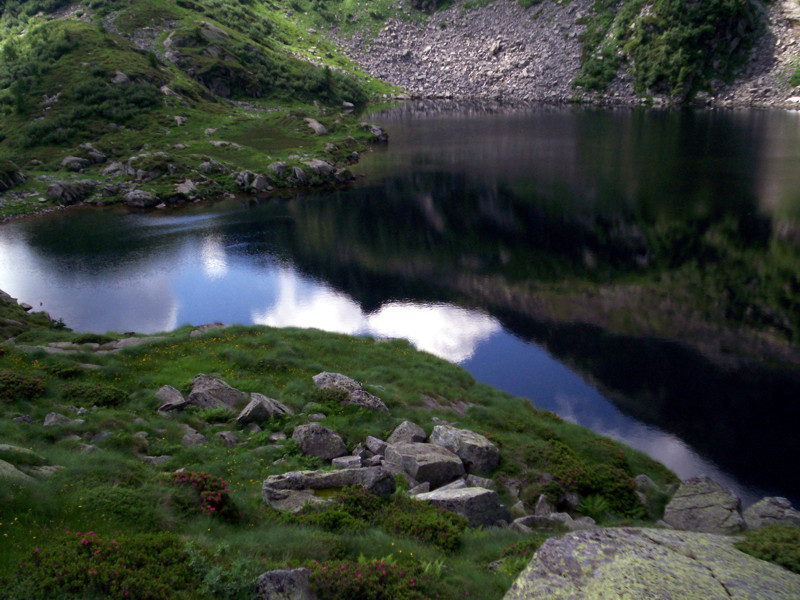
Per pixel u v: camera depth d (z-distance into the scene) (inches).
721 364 1513.3
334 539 475.5
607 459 984.9
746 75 6633.9
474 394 1246.9
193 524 470.9
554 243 2536.9
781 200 2856.8
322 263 2423.7
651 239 2482.8
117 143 4136.3
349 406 960.9
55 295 2066.9
